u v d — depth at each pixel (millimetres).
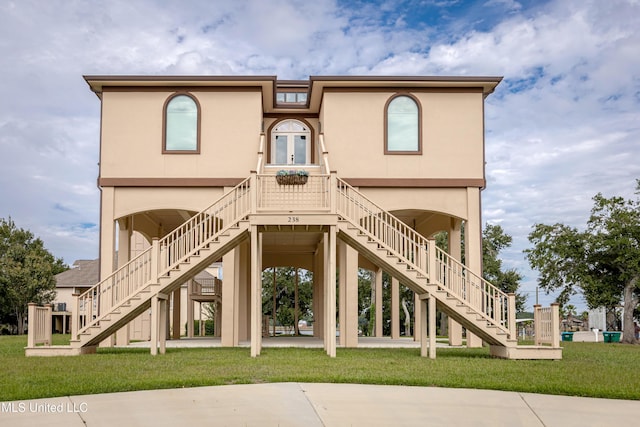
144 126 19328
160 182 19078
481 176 19406
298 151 22812
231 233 14992
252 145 19406
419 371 11445
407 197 19266
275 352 15602
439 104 19688
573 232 26391
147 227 23422
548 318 15086
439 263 15641
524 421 8359
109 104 19359
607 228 25672
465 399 9227
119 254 20312
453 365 12602
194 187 19156
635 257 24828
